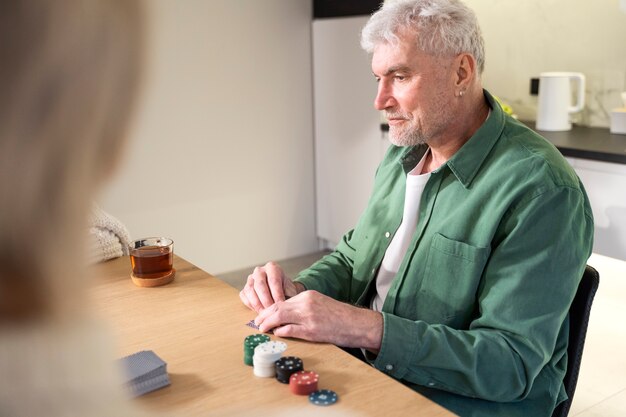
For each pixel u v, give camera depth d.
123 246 1.63
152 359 1.00
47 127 0.27
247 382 1.00
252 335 1.11
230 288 1.42
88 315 0.31
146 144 3.36
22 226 0.28
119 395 0.33
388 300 1.44
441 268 1.36
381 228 1.60
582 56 3.30
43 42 0.27
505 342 1.20
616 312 2.74
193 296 1.37
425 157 1.59
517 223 1.27
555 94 3.21
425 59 1.39
